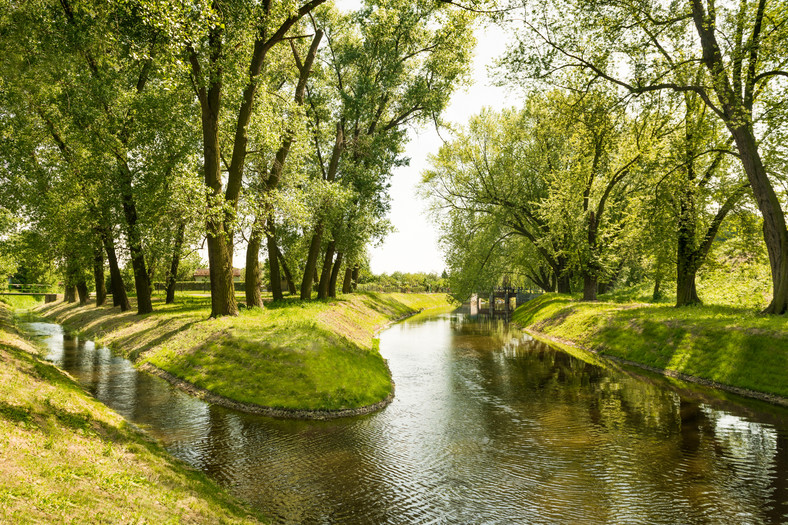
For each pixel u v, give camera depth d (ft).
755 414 43.01
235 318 67.87
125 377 52.70
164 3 35.73
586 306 107.04
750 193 71.51
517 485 28.30
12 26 52.85
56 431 23.54
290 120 81.56
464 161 136.46
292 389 45.16
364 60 106.22
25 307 182.50
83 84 73.10
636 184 113.39
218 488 25.93
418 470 30.50
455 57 100.48
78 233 86.02
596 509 25.34
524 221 138.51
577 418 42.52
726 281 91.09
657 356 65.87
